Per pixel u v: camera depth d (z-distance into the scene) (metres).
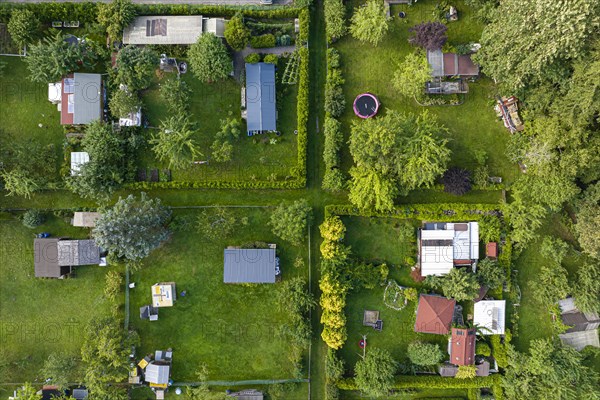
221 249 45.22
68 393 44.91
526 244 44.25
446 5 44.09
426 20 44.69
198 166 44.78
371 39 42.31
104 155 41.69
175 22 42.88
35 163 43.44
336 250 42.59
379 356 43.34
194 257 45.19
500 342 44.88
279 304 44.44
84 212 43.62
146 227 40.56
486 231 44.06
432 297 44.16
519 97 41.41
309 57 44.41
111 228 39.03
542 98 39.66
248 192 45.09
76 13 42.84
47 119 44.38
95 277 45.00
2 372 44.41
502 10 38.66
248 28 43.81
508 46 37.72
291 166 44.88
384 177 41.56
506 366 44.88
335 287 42.78
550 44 35.09
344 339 43.38
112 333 42.25
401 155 40.03
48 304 44.94
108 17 42.06
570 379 42.47
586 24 34.03
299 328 43.09
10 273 44.75
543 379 43.00
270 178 44.38
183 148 41.34
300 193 45.19
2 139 44.03
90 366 42.03
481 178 43.59
